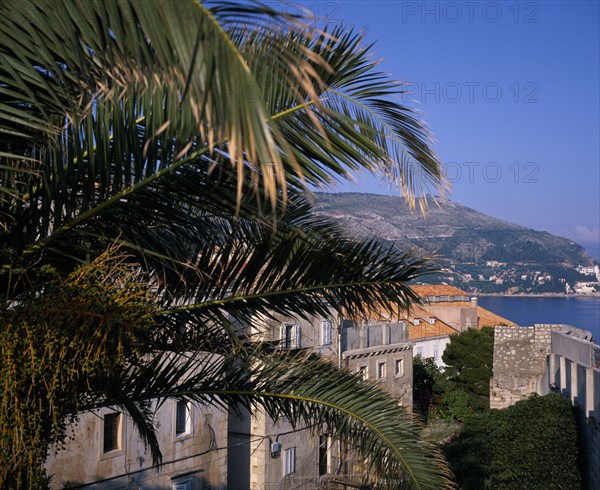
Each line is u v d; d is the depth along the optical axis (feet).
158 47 8.65
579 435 73.72
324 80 15.44
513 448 72.84
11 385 13.32
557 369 89.04
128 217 16.83
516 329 106.42
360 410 22.36
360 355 106.52
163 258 17.39
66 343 13.96
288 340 23.62
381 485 22.39
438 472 22.34
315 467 85.97
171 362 20.92
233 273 20.10
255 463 78.28
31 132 14.42
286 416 22.90
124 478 58.39
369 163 15.44
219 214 17.34
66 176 15.52
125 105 15.25
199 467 66.80
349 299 21.13
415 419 22.89
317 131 15.20
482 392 154.30
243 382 22.24
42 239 16.16
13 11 11.10
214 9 8.27
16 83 12.36
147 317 15.23
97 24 10.00
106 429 57.06
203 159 15.89
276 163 7.84
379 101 16.14
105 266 15.08
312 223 20.48
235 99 7.85
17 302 15.80
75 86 13.43
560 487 70.28
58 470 52.44
